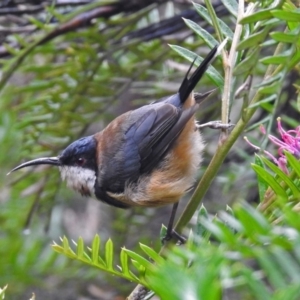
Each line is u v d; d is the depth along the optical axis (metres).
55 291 12.70
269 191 4.84
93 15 10.97
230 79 5.79
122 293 12.43
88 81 11.15
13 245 11.83
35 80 11.70
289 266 2.38
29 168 12.22
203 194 5.70
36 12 11.17
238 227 2.80
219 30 5.97
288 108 10.55
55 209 13.33
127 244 12.75
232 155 11.91
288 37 4.30
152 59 11.57
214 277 2.48
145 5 11.12
